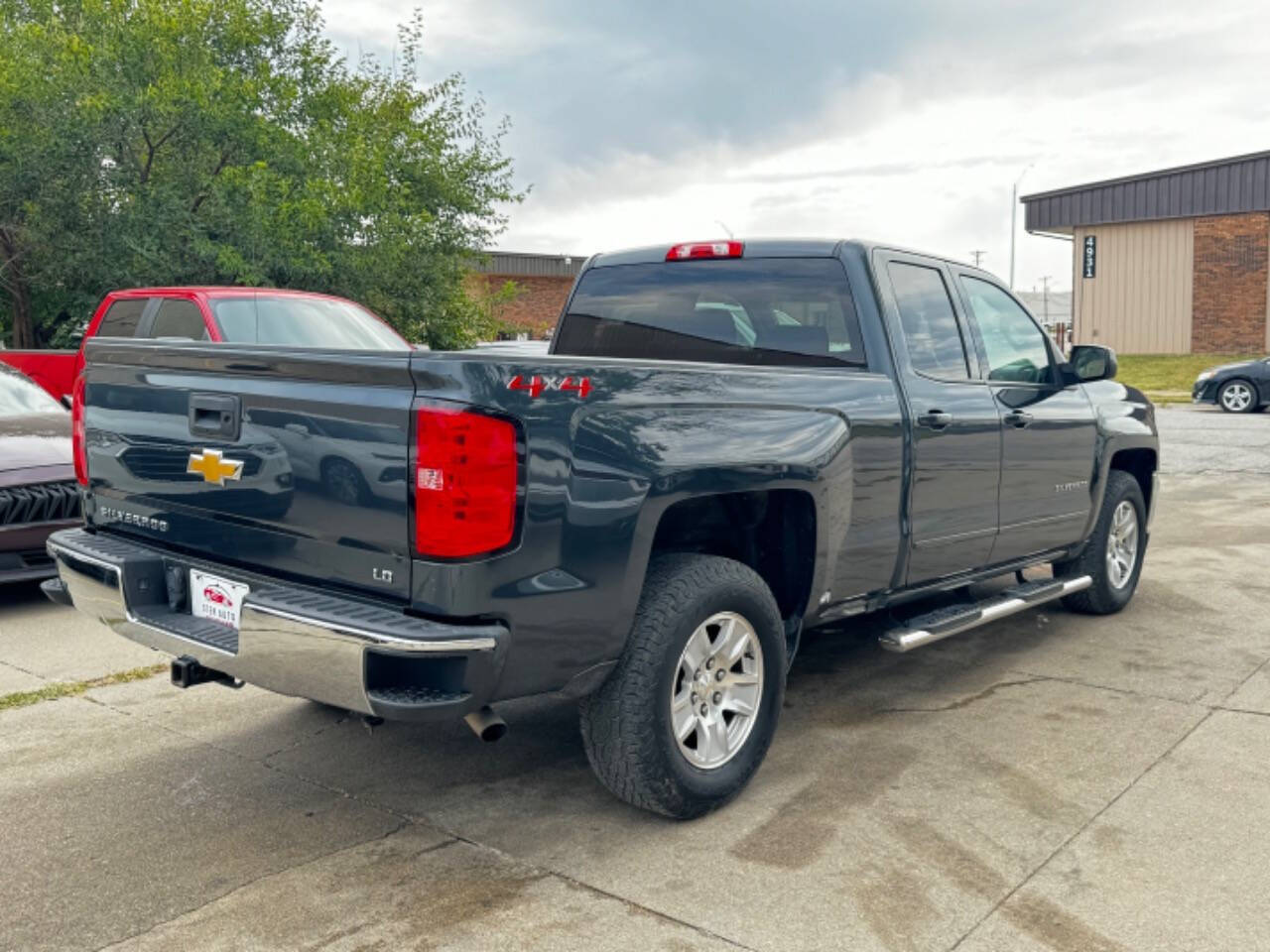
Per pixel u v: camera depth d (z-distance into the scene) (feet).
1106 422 19.43
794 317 15.30
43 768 13.46
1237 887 10.39
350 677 9.83
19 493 20.08
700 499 12.61
